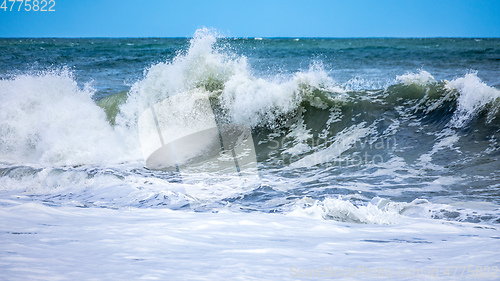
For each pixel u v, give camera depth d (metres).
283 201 4.59
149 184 5.45
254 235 2.72
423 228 3.17
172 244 2.34
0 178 6.18
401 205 4.18
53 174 5.94
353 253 2.25
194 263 1.93
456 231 3.06
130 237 2.47
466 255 2.15
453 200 4.52
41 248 2.08
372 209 3.76
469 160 5.88
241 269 1.85
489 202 4.39
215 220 3.22
